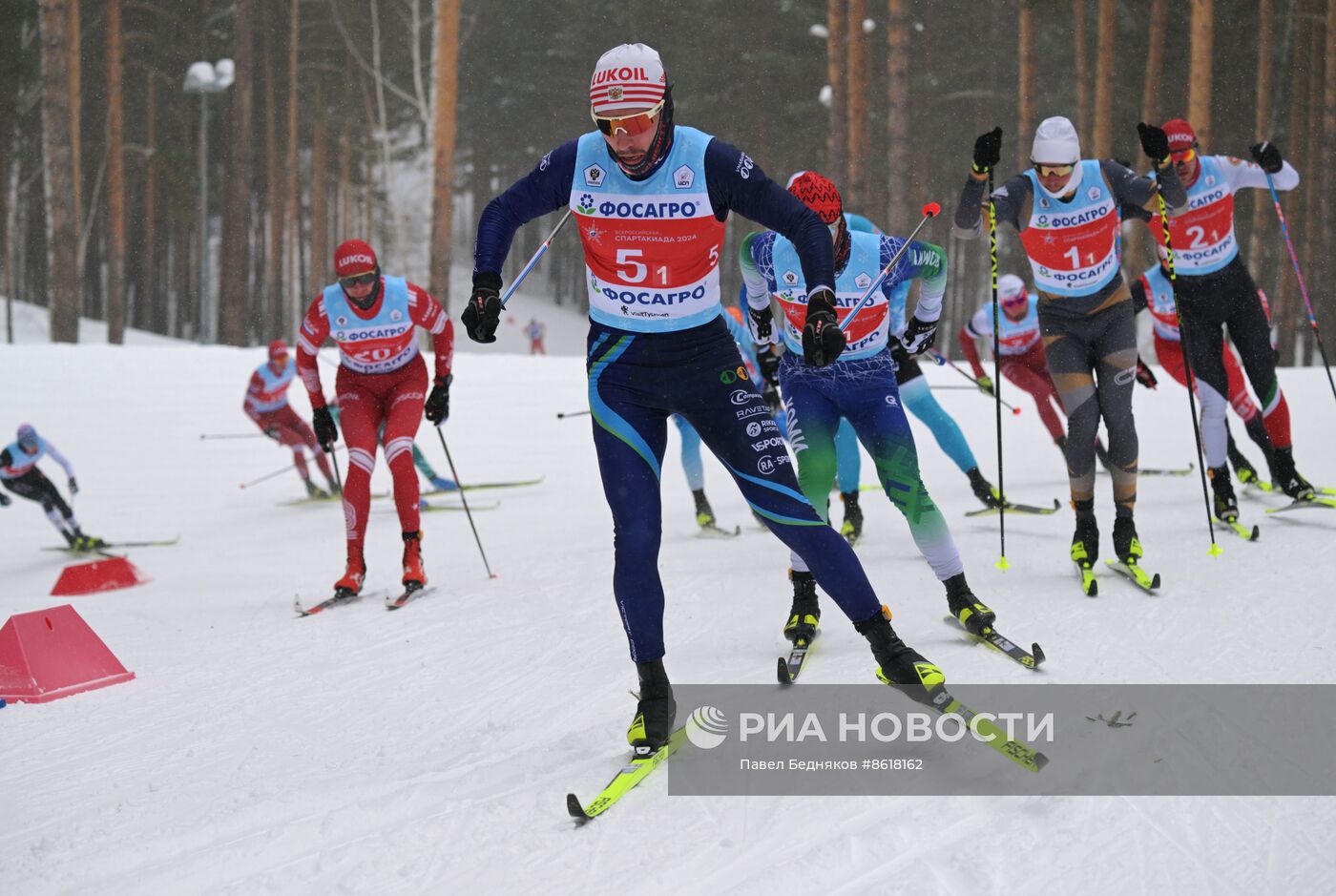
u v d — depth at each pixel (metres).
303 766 5.14
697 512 11.05
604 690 5.98
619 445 4.89
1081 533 7.45
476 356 27.20
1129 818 4.02
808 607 6.39
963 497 11.83
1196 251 9.39
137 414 20.58
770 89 54.34
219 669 7.12
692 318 4.82
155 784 5.00
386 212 59.34
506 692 6.12
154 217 61.12
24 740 5.82
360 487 9.11
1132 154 41.03
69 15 36.81
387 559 11.22
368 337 9.15
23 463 12.81
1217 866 3.68
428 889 3.80
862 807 4.22
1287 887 3.54
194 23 52.50
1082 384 7.48
